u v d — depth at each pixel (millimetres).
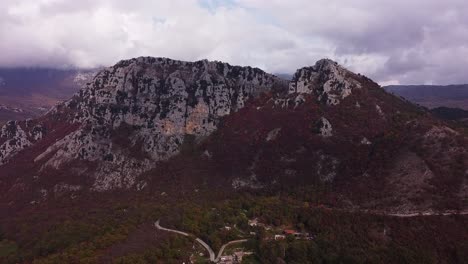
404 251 192875
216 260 187500
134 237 198125
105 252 180375
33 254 198250
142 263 169000
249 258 191500
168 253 182125
